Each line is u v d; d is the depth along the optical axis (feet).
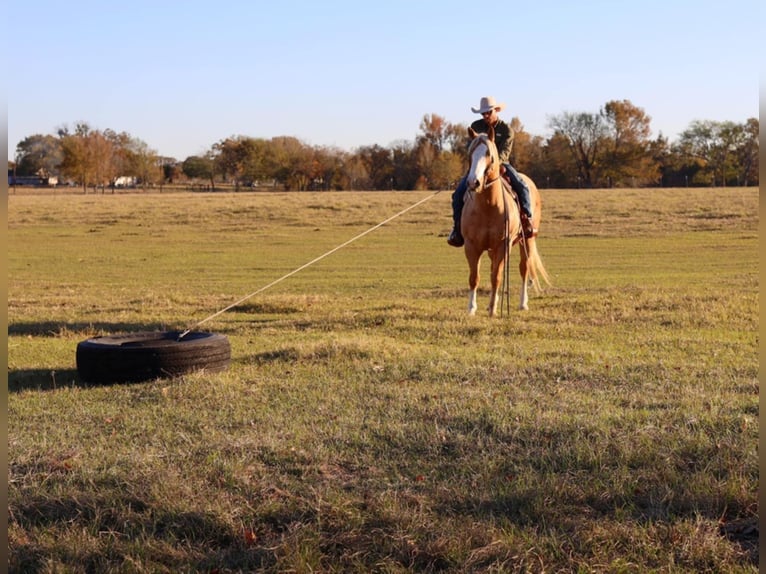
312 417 25.85
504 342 38.88
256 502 19.22
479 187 42.45
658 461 20.74
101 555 17.28
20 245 116.98
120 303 58.44
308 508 18.71
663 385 29.12
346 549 17.13
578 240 118.21
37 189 328.08
